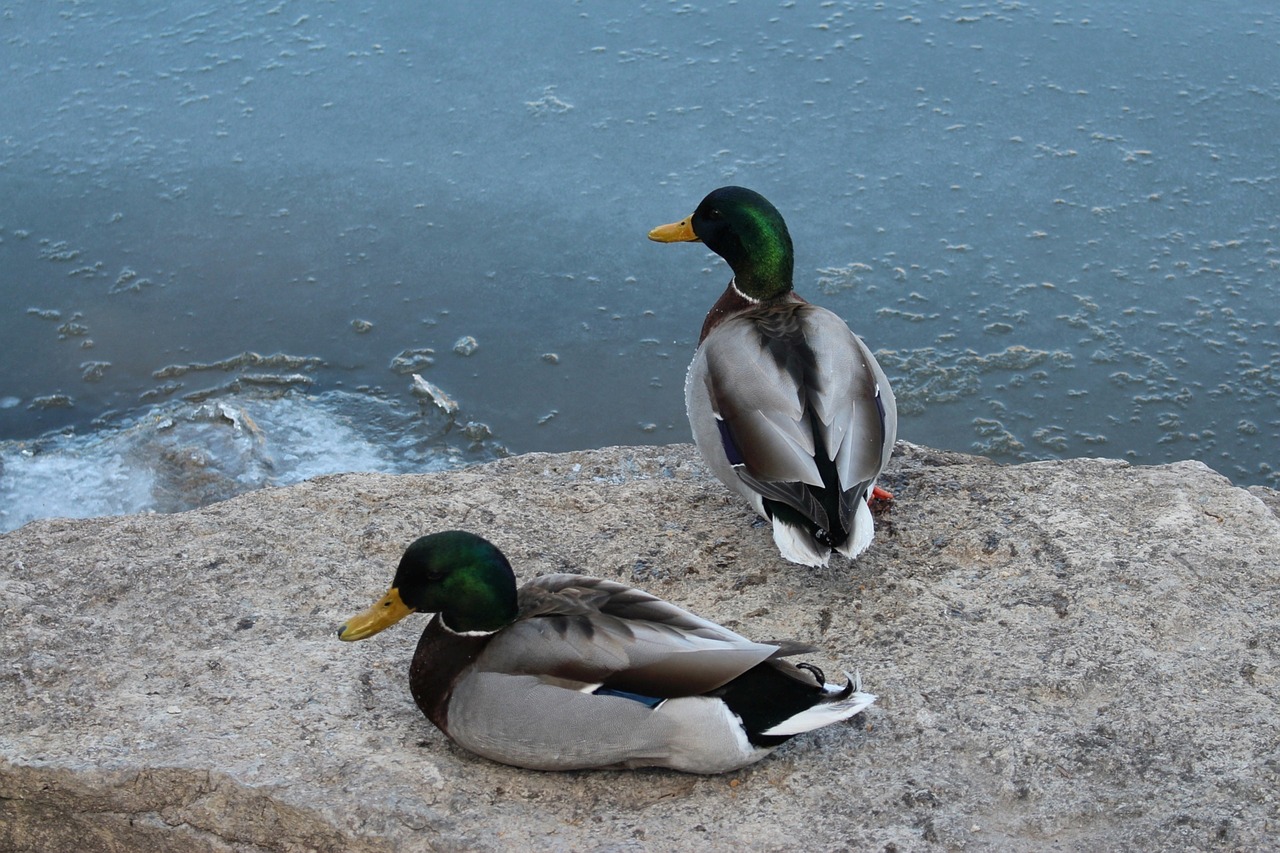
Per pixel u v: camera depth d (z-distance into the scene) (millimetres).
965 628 4871
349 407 9766
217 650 4848
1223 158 12000
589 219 11484
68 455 9383
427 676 4285
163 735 4383
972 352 10172
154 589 5211
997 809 4059
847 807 4055
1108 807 4035
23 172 12281
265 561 5398
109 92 13297
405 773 4199
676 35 13805
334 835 4043
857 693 4008
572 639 4043
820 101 12805
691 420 5484
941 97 12805
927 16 14000
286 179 12078
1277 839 3883
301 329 10492
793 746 4312
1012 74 13086
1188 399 9758
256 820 4141
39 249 11367
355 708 4547
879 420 5012
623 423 9570
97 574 5293
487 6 14414
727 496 5883
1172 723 4340
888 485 5809
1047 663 4641
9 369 10180
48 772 4246
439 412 9688
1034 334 10328
